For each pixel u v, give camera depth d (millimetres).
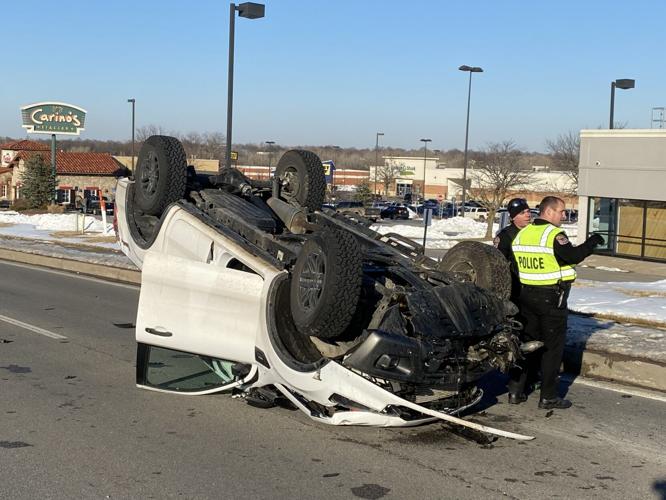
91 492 5051
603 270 22938
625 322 11164
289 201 8805
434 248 28891
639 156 25828
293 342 6352
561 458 5895
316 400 6074
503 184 48875
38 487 5129
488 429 5875
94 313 12344
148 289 7297
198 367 7336
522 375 7395
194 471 5457
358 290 5727
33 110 54594
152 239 7879
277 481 5281
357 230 7961
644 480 5461
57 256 19625
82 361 8945
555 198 7270
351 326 6176
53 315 12094
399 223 47906
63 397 7398
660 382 8203
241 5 19766
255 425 6551
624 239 26641
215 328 6793
